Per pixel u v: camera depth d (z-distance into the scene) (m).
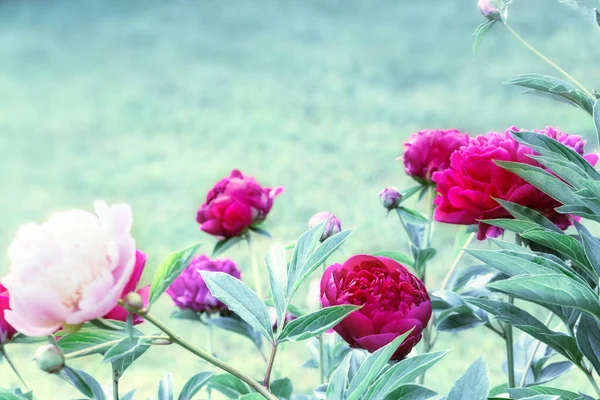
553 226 1.39
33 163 8.73
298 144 8.50
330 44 12.09
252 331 1.83
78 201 7.57
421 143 1.67
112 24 14.07
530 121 8.24
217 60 11.96
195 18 14.05
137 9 14.75
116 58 12.41
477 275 1.59
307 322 1.19
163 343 1.11
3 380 4.13
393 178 7.34
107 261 1.03
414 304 1.29
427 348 1.70
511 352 1.57
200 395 2.32
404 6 13.45
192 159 8.42
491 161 1.43
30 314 1.01
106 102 10.61
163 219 6.80
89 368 4.12
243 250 5.47
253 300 1.23
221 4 14.64
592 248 1.27
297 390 3.96
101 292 1.01
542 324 1.36
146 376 4.25
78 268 1.01
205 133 9.19
